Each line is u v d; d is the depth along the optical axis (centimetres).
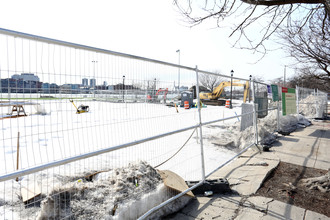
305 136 858
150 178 328
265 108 844
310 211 315
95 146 650
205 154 651
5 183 373
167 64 341
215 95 2878
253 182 411
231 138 820
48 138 767
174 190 323
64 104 277
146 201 284
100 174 344
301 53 501
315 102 1519
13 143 695
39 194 314
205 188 371
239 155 600
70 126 972
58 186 273
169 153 636
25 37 182
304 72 696
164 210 299
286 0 268
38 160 536
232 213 308
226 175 451
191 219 294
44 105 246
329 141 766
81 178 351
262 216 301
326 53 450
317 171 479
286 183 416
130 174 316
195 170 509
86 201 260
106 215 246
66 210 243
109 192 280
